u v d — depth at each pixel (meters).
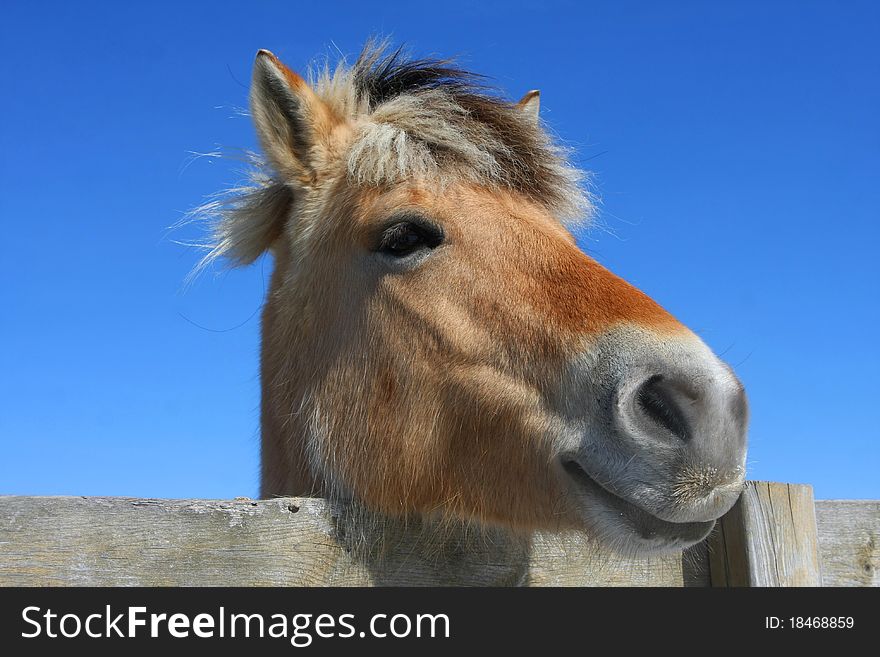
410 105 0.97
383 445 0.86
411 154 0.91
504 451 0.81
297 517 0.74
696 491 0.70
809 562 0.91
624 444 0.73
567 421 0.78
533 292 0.82
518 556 0.85
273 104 0.98
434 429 0.85
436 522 0.84
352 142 0.98
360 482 0.87
